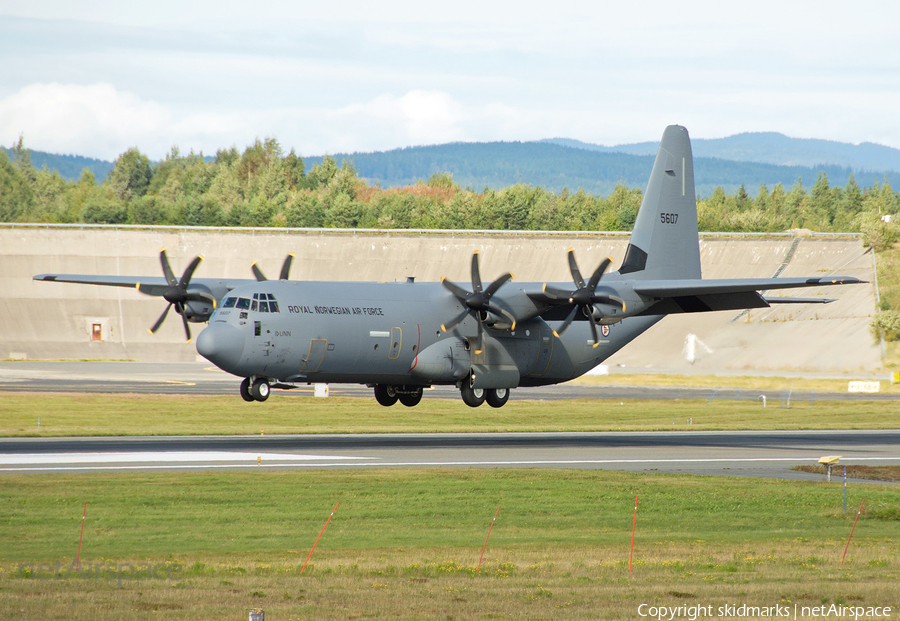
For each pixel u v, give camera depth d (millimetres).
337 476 103625
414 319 140250
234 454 121562
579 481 104125
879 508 90312
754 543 73188
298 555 65250
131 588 54438
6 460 112750
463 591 54781
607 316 139375
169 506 85188
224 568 60125
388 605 51344
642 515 86125
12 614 48469
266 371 128250
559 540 73250
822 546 71875
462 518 82625
